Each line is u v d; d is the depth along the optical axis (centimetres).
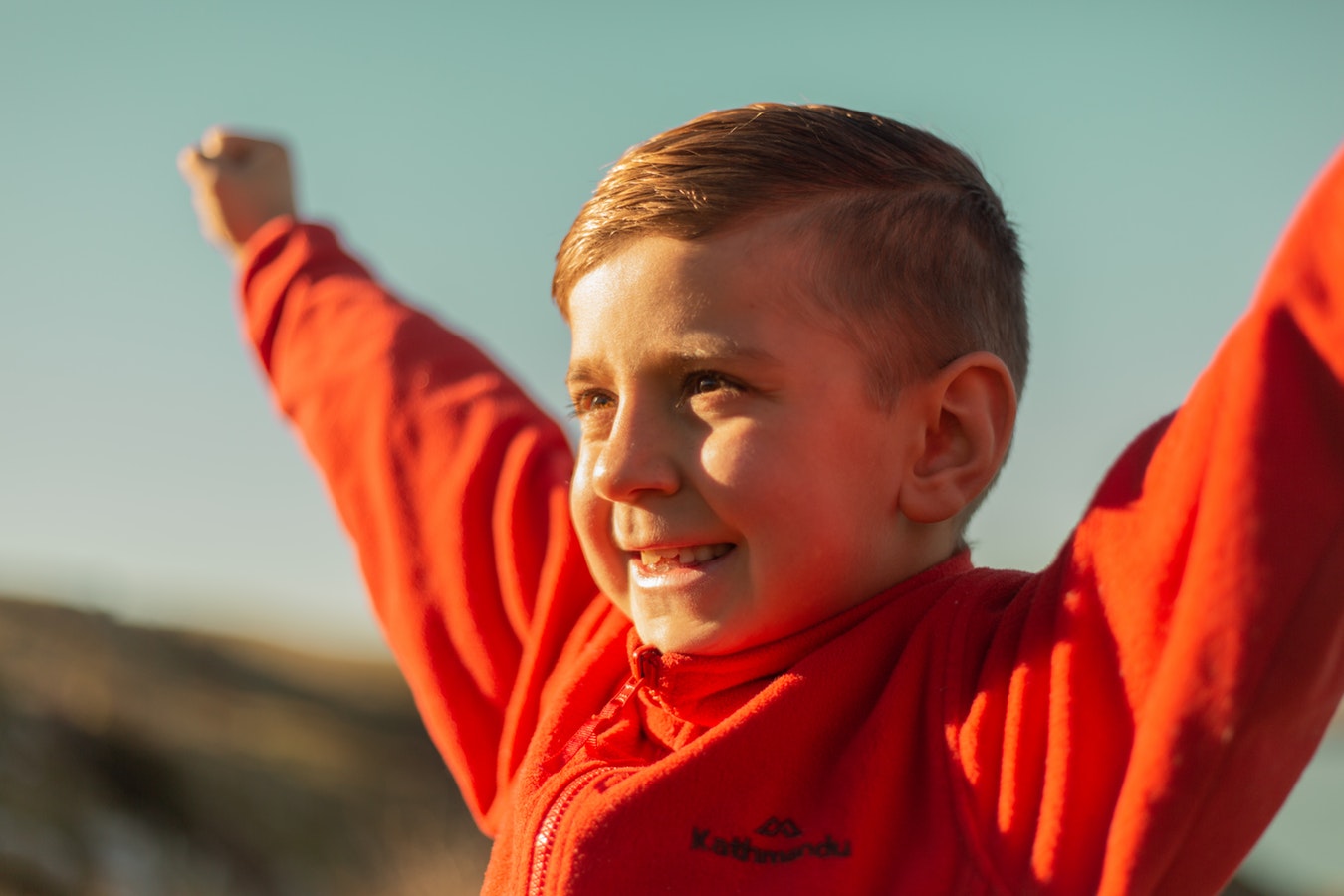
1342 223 97
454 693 167
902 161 133
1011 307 143
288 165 232
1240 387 101
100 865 572
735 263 122
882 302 126
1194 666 101
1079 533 119
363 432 193
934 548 133
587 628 154
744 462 119
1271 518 99
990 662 120
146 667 924
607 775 126
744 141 127
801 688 121
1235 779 102
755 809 118
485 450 180
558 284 134
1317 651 99
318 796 775
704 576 123
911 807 118
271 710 991
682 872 116
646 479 121
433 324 204
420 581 176
